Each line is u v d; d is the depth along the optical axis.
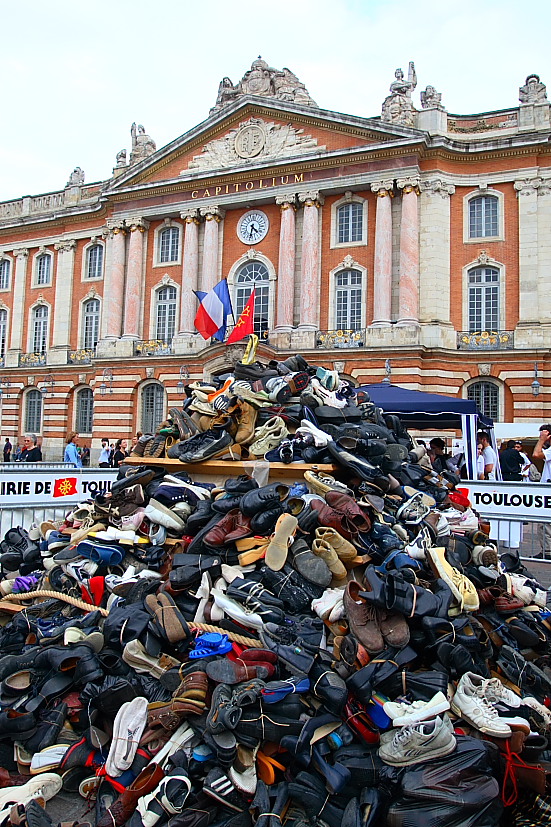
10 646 5.03
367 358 28.77
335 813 3.69
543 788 3.77
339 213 31.12
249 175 32.03
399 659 4.25
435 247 28.70
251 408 6.82
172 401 33.06
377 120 29.41
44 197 40.12
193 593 5.10
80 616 5.33
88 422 37.75
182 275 33.81
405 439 9.16
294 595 4.91
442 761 3.79
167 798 3.60
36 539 7.75
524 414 27.27
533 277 27.81
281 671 4.32
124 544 5.91
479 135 29.52
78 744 4.15
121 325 35.28
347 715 3.97
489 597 5.62
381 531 5.56
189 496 6.29
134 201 34.97
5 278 41.12
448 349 27.94
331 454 6.29
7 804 3.71
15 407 40.09
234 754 3.76
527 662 5.09
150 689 4.32
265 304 32.31
